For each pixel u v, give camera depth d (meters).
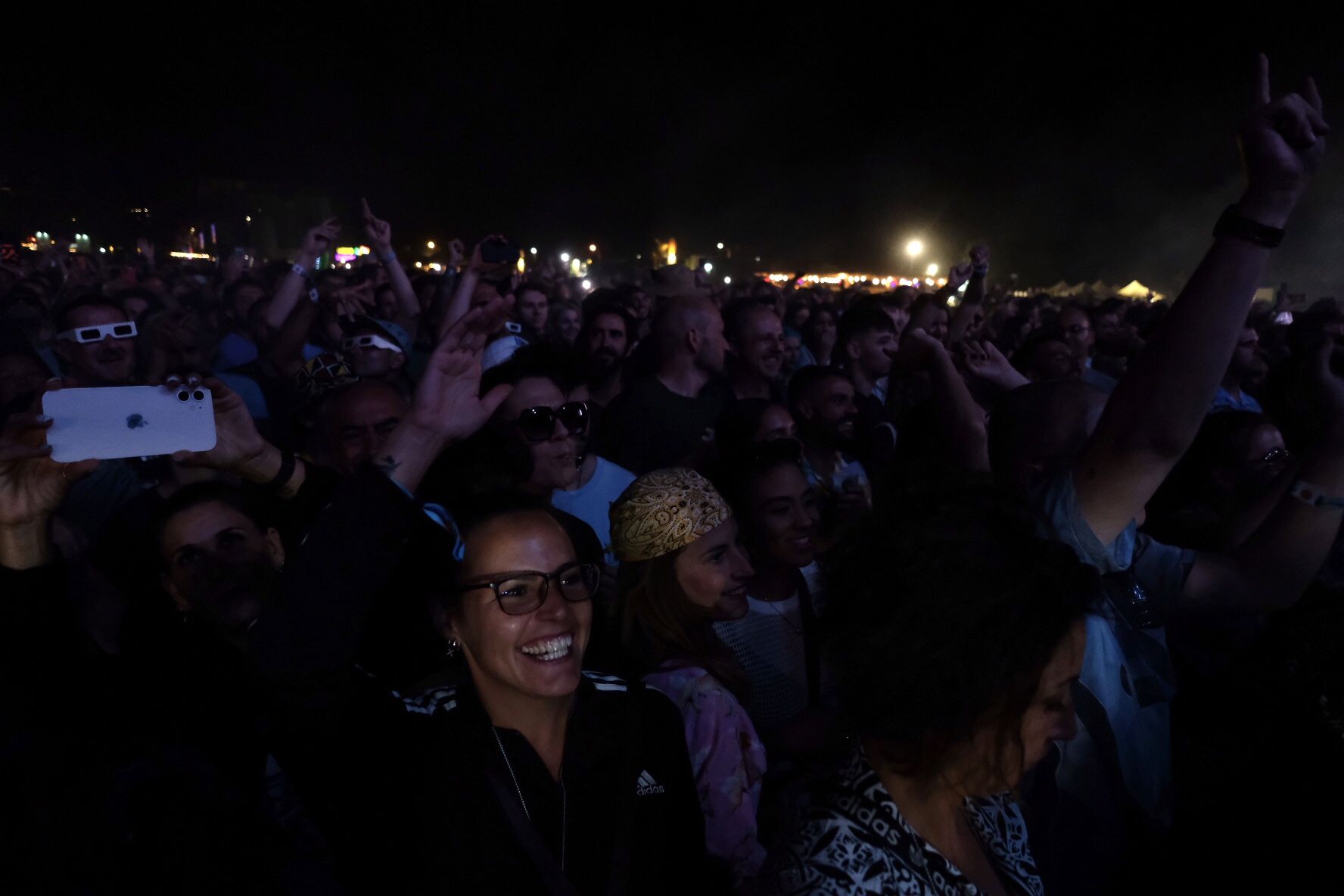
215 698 1.73
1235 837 2.01
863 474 4.38
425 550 1.64
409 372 6.20
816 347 8.53
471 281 2.41
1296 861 1.92
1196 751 2.24
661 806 1.63
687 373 4.77
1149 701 1.87
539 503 1.67
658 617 2.22
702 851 1.70
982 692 1.11
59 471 1.61
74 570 2.47
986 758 1.17
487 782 1.54
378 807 1.51
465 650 1.67
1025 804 1.85
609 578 2.61
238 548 2.09
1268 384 5.20
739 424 3.62
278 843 1.50
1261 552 2.00
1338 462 1.95
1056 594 1.12
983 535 1.14
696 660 2.18
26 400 4.16
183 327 5.12
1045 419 2.04
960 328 6.55
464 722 1.59
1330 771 1.90
